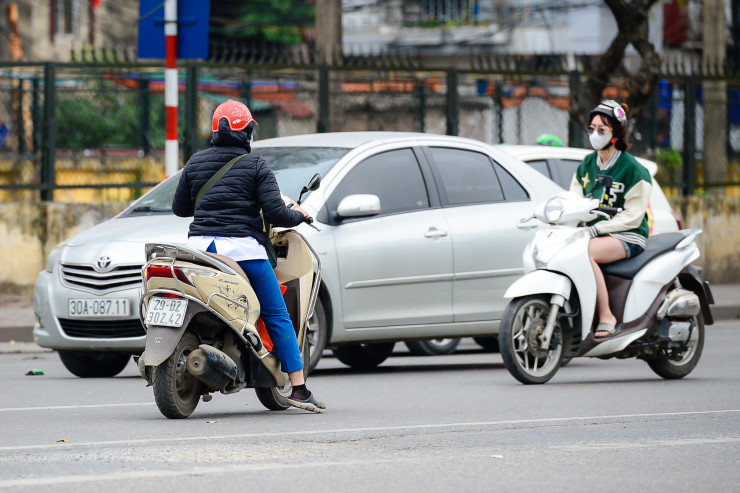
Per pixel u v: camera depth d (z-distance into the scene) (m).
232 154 22.08
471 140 33.84
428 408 24.25
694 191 59.97
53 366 33.81
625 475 17.09
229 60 50.44
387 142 32.09
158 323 21.45
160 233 29.17
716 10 65.06
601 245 28.48
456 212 32.41
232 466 17.38
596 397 26.19
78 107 49.94
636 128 58.06
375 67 51.72
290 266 23.20
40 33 124.38
